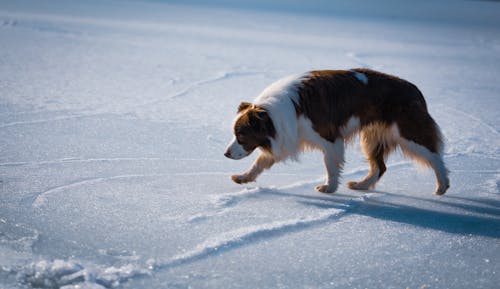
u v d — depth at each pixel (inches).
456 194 276.4
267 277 180.9
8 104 396.2
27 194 237.6
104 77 533.3
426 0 2397.9
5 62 564.7
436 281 183.8
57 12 1154.0
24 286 165.0
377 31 1207.6
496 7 2167.8
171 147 330.3
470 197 272.1
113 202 235.9
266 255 195.9
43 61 591.2
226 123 394.9
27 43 707.4
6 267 173.8
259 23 1245.1
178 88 506.9
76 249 190.9
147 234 206.2
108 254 189.2
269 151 259.6
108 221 215.6
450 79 643.5
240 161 315.0
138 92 478.3
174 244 199.5
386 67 705.6
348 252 202.2
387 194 273.4
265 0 2034.9
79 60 616.4
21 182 252.1
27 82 478.9
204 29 1044.5
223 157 320.2
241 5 1779.0
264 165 271.3
